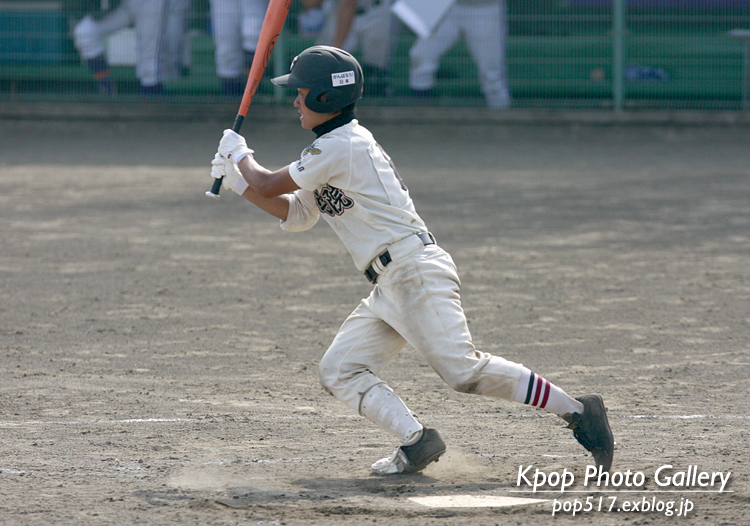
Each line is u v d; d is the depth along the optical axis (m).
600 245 38.84
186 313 28.20
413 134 77.69
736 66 77.38
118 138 77.31
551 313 28.16
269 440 17.28
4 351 24.02
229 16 76.25
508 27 78.06
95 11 78.00
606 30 77.56
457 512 13.05
